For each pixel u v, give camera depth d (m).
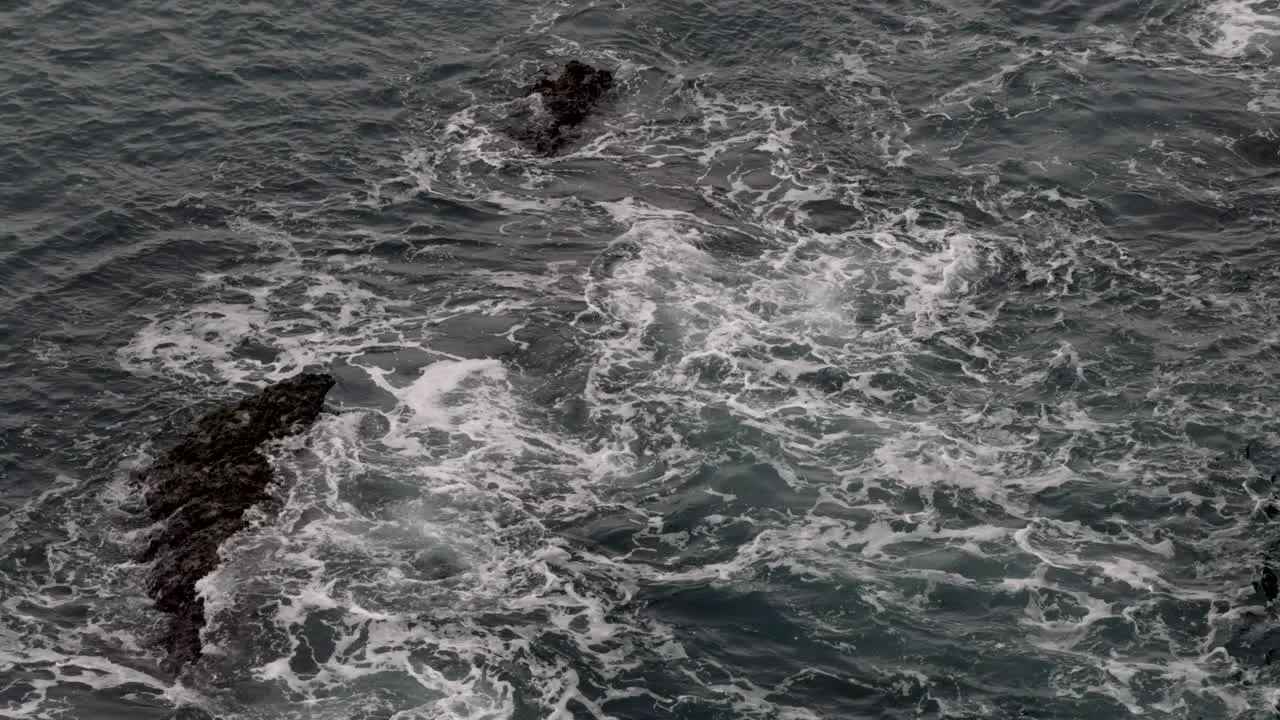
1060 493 55.66
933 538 53.97
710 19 83.25
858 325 63.56
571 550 53.75
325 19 82.19
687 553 53.69
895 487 56.03
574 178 72.44
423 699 48.28
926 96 77.56
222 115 75.44
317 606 51.28
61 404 59.62
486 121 75.94
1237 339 62.47
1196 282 65.69
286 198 70.88
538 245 68.25
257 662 49.47
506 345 62.62
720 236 68.56
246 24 81.31
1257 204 70.00
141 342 62.81
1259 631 50.16
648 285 65.62
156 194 70.50
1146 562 52.91
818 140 74.75
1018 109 76.38
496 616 51.22
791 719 47.94
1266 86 77.50
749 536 54.28
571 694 48.66
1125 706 47.84
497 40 81.50
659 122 76.06
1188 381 60.53
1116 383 60.56
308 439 57.81
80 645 50.25
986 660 49.56
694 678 49.31
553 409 59.59
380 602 51.53
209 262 67.12
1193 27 82.19
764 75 79.25
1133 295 65.00
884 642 50.31
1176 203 70.19
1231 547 53.38
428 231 69.19
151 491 55.91
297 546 53.38
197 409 59.62
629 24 82.75
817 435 58.28
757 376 60.97
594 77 78.25
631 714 48.06
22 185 70.25
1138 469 56.62
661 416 59.16
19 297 64.38
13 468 56.81
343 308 64.88
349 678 48.94
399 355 62.22
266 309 64.75
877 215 69.94
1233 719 47.25
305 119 75.50
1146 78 78.19
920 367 61.50
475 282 66.19
